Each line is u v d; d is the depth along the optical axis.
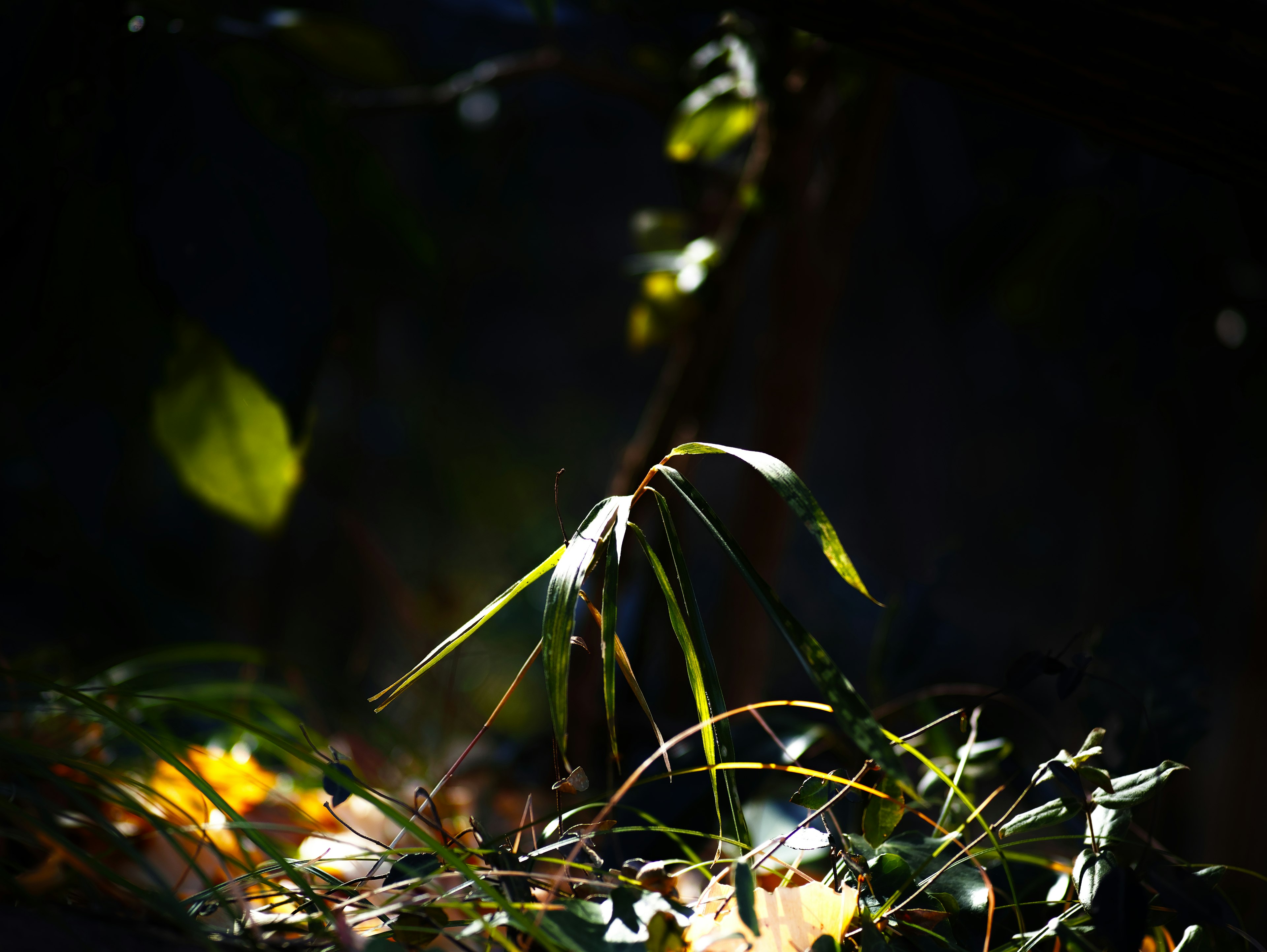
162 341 2.06
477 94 3.07
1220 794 2.55
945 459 8.01
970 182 5.22
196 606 4.74
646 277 2.69
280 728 2.31
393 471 7.64
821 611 7.29
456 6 2.94
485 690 4.39
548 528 8.93
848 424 8.80
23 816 1.76
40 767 1.80
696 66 2.46
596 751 2.21
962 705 2.01
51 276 2.04
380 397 7.25
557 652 1.74
